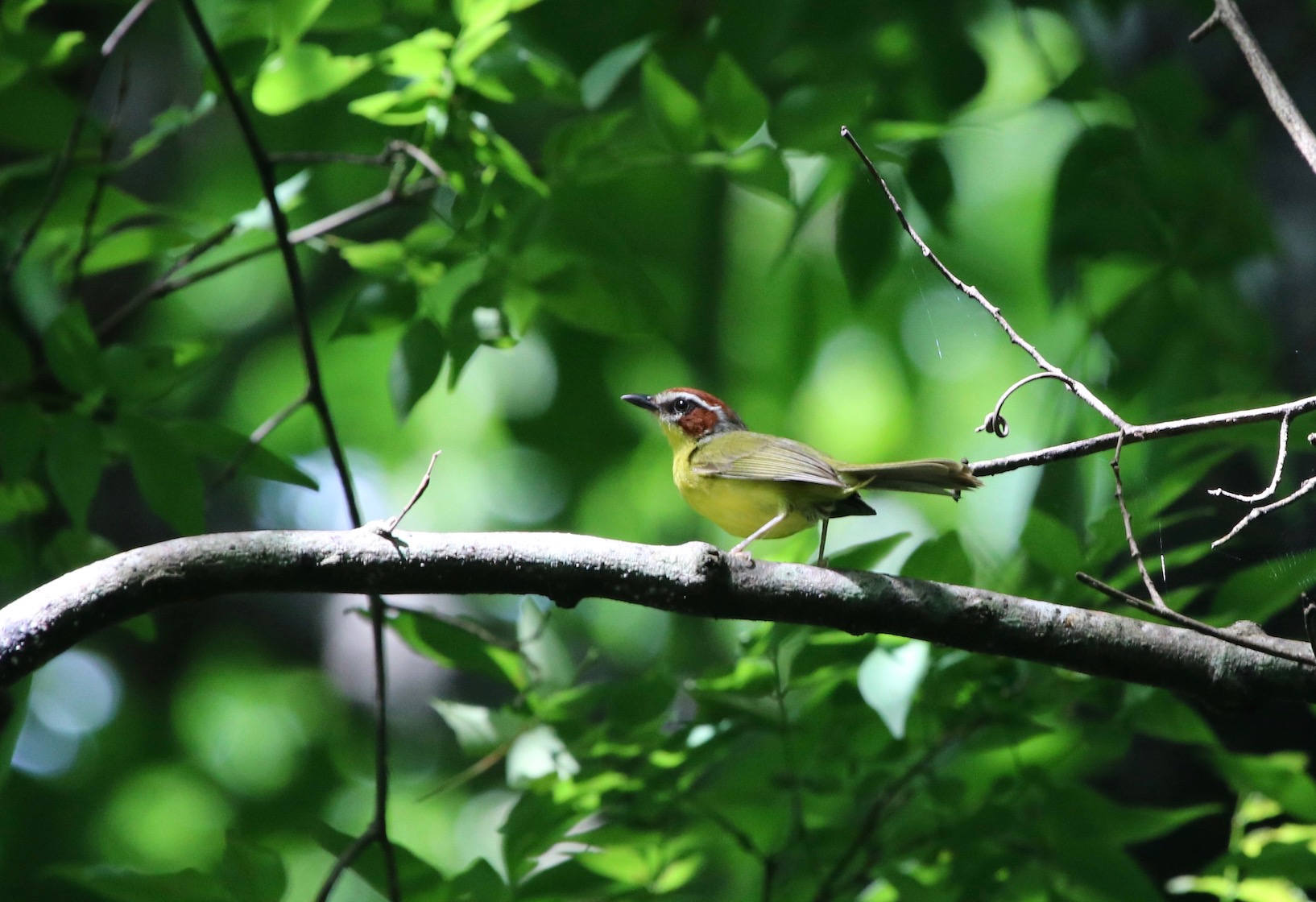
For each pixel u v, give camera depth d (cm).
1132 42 1405
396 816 1775
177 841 1798
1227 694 677
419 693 1873
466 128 905
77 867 774
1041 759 872
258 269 1906
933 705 845
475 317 917
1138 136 1166
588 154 945
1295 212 1298
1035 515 804
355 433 2034
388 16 981
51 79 1024
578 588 666
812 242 1881
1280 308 1282
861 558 798
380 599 848
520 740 850
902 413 2117
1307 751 1064
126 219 1035
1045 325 1711
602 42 1246
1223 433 868
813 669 812
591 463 1873
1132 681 687
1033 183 1812
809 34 1258
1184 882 861
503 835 805
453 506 1995
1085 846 808
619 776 829
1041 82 1581
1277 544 1064
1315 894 928
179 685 1891
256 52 1009
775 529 935
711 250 1758
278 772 1870
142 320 1766
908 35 1244
